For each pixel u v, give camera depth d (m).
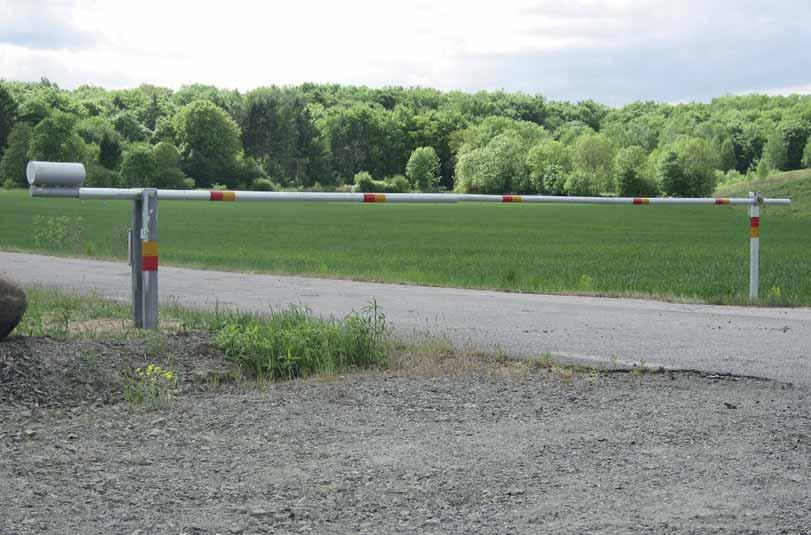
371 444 5.15
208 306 11.98
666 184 141.88
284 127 162.25
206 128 149.62
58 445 5.16
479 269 19.83
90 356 7.03
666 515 3.95
